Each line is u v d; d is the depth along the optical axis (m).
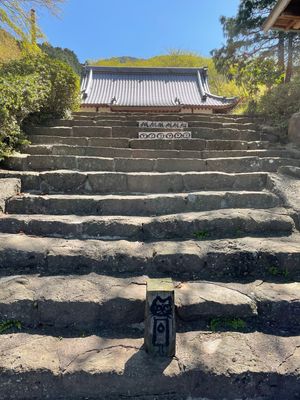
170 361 1.58
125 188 3.36
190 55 32.78
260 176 3.42
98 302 1.85
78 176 3.32
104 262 2.22
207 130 5.41
